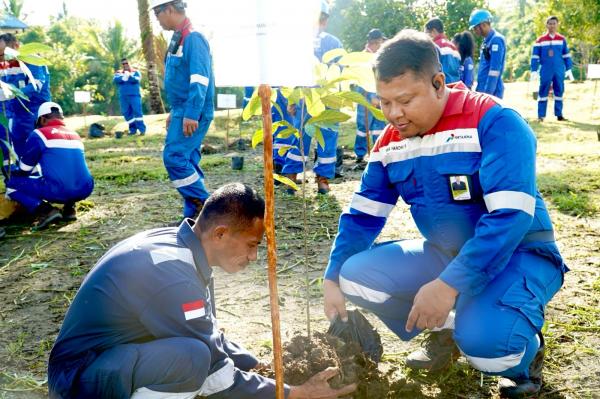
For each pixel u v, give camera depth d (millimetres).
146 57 20844
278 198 6430
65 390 2105
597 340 2955
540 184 6258
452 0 19594
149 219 5789
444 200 2398
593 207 5316
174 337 2055
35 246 4977
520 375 2477
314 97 2473
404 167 2486
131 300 2047
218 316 3410
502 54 9133
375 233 2738
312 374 2328
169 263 2062
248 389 2143
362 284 2627
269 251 1977
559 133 10133
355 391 2451
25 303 3764
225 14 1879
